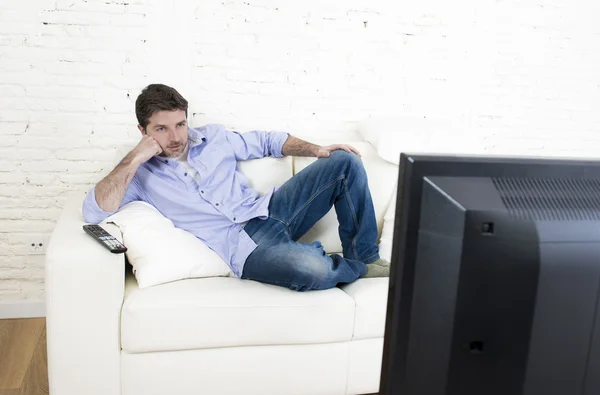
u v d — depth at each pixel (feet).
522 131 9.97
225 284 6.66
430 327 2.53
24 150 8.50
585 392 2.64
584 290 2.54
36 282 9.02
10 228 8.75
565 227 2.50
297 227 7.31
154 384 6.25
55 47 8.21
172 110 7.10
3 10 7.95
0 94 8.22
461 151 8.27
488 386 2.57
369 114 9.34
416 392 2.60
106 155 8.71
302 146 7.79
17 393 6.94
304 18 8.78
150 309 6.06
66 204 7.68
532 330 2.54
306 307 6.37
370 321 6.56
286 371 6.50
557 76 9.84
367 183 7.33
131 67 8.45
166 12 8.36
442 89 9.48
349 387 6.73
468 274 2.48
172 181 7.39
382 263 7.29
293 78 8.96
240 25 8.61
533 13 9.48
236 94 8.86
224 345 6.30
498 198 2.48
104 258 5.92
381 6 8.95
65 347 6.04
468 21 9.29
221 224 7.33
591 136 10.26
